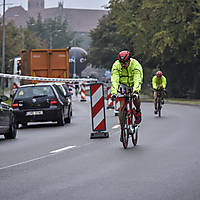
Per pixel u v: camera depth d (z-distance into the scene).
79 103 77.69
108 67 151.12
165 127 32.84
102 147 22.72
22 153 22.03
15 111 37.16
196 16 87.75
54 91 37.59
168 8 89.38
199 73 101.56
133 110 22.89
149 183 14.04
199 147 21.88
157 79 43.09
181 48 93.44
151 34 95.62
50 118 37.03
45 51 63.56
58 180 14.91
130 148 22.00
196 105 69.62
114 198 12.31
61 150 22.38
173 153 20.05
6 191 13.58
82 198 12.39
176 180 14.39
